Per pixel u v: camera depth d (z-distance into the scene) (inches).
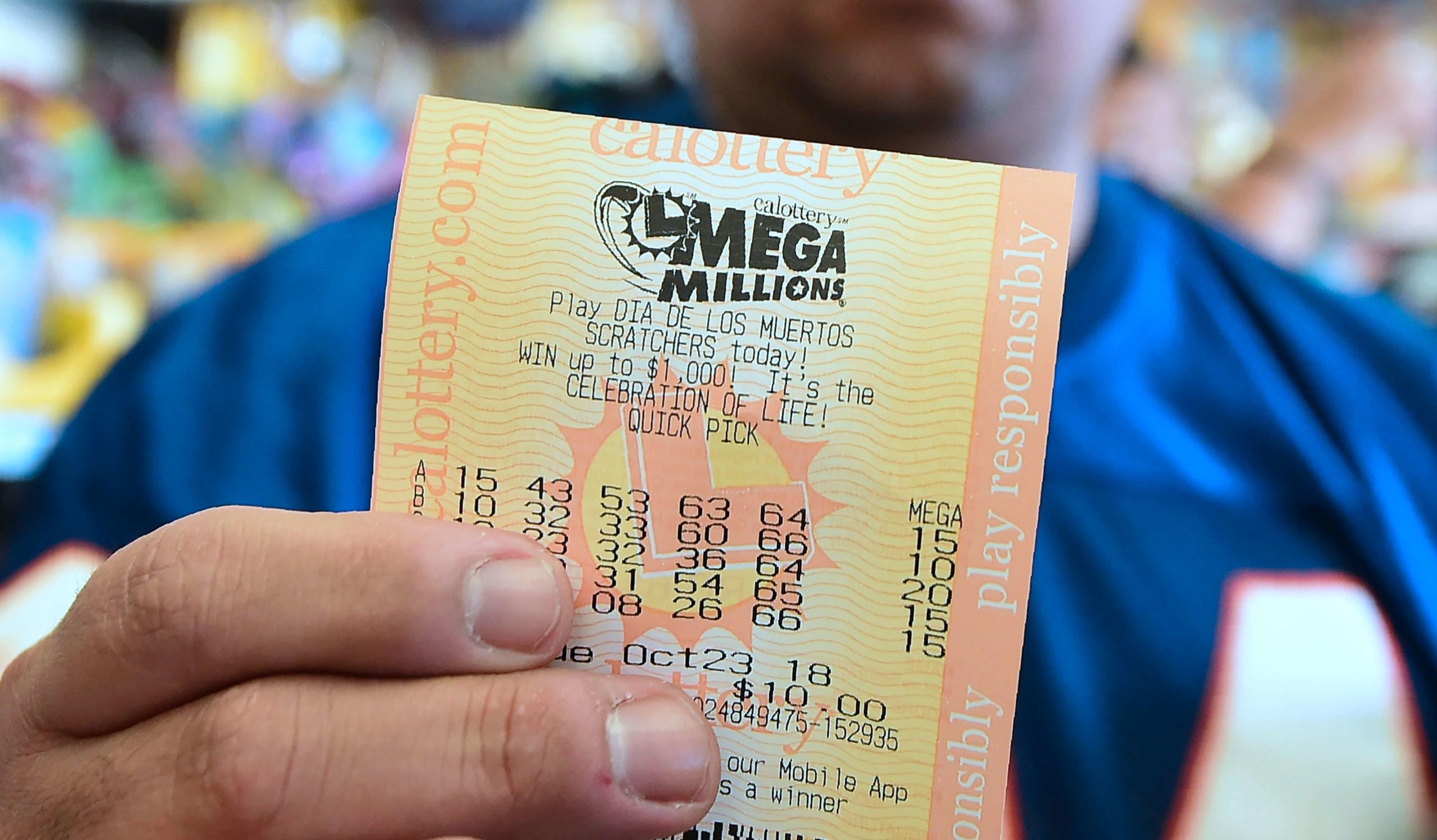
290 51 41.7
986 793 15.8
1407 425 30.5
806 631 15.9
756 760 16.1
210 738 14.1
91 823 14.6
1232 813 25.6
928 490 15.6
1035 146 28.1
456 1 41.0
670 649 16.0
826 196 15.8
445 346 15.7
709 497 15.8
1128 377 30.1
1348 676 27.0
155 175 39.9
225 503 29.2
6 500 33.9
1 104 38.4
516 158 15.8
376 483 15.9
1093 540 28.0
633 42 39.5
